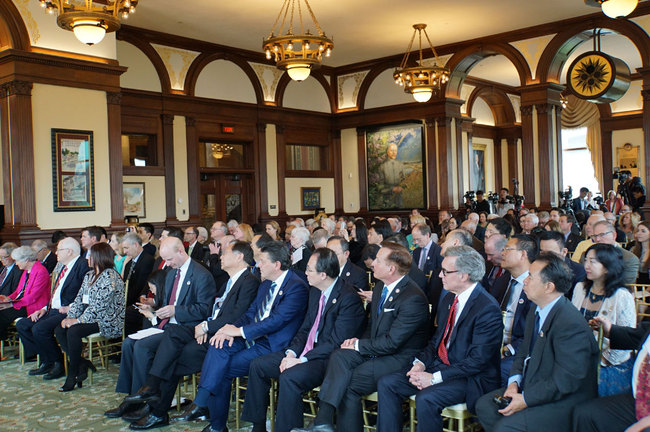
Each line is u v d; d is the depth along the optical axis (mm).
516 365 3369
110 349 6676
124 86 12320
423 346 4008
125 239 6523
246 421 4410
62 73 9523
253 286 4777
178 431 4473
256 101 14953
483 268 3643
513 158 20219
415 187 15594
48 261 7754
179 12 11297
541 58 13312
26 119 9117
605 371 3506
